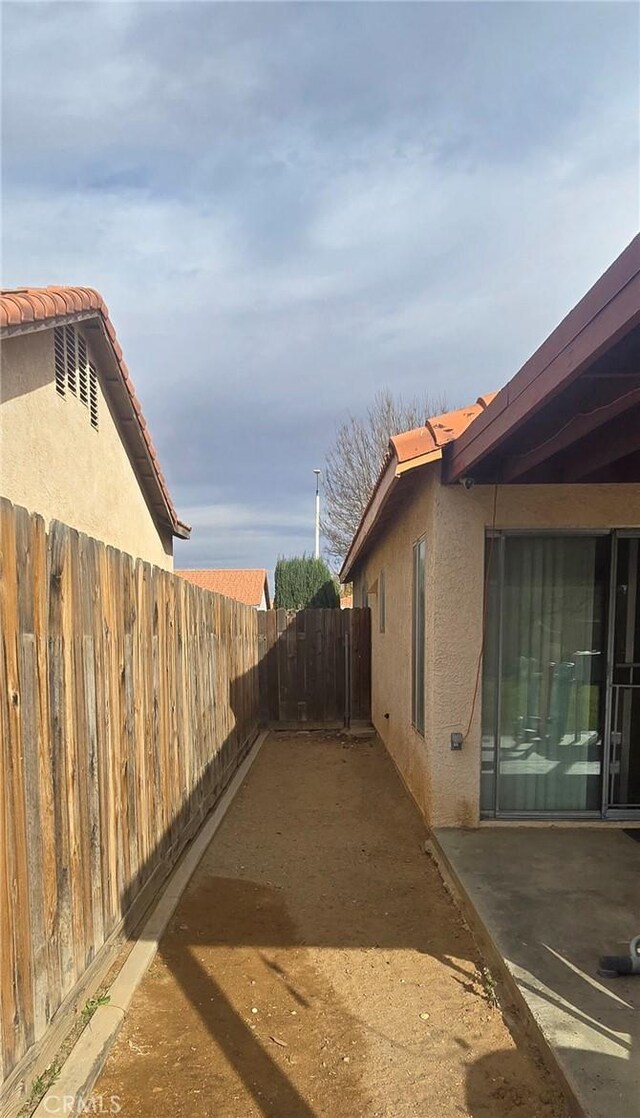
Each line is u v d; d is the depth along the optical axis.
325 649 11.79
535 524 5.30
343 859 5.21
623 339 2.62
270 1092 2.61
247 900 4.44
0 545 2.23
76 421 6.97
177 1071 2.71
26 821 2.39
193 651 5.57
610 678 5.42
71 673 2.87
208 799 6.22
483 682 5.45
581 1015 2.92
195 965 3.56
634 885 4.24
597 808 5.50
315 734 11.20
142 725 4.00
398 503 7.11
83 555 3.03
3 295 5.18
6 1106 2.21
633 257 2.17
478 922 3.85
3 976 2.20
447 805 5.35
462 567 5.31
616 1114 2.35
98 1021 2.90
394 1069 2.75
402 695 7.51
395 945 3.80
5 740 2.24
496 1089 2.63
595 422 3.31
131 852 3.74
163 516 10.77
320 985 3.38
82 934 2.96
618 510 5.29
